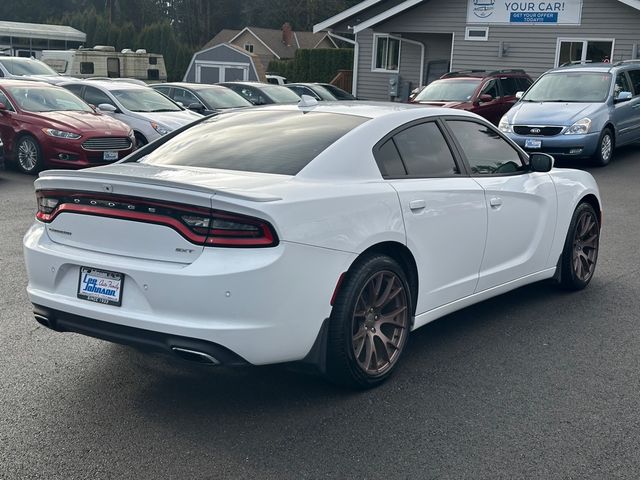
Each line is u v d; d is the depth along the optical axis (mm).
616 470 3557
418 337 5363
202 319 3703
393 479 3443
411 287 4684
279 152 4465
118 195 3908
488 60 24781
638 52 22531
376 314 4414
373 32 27625
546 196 5852
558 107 14852
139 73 28797
